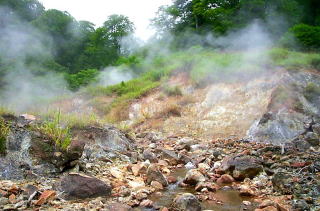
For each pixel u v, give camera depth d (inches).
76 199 158.2
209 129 412.2
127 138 329.1
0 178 176.2
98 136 270.5
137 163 244.4
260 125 356.2
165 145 333.4
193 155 282.8
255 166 206.2
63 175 192.9
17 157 193.6
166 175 219.1
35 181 178.7
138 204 156.3
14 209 136.5
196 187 183.9
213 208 152.6
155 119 487.5
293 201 154.2
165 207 149.1
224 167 215.9
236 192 178.4
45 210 138.7
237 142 335.6
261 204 149.5
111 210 142.1
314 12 834.8
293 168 212.4
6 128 202.7
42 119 259.8
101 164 229.0
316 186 168.1
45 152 200.5
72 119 275.4
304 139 307.0
